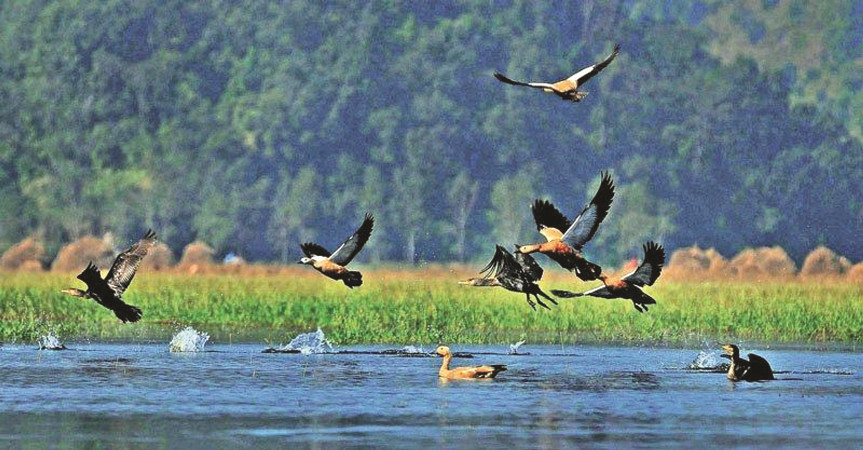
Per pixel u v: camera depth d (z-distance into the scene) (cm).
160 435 2636
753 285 7638
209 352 4175
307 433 2656
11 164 15462
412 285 6719
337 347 4403
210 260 12012
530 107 15938
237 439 2600
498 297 5828
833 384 3425
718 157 16488
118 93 16150
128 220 14700
